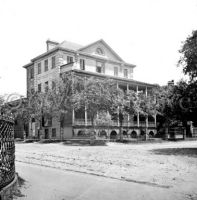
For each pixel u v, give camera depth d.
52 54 39.31
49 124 37.69
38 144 28.88
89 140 30.34
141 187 8.18
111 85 29.27
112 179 9.42
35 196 7.04
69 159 15.24
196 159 14.77
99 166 12.44
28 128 42.59
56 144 28.19
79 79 30.72
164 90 34.28
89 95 27.48
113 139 32.56
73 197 7.05
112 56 45.62
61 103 30.72
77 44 43.50
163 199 6.85
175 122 36.72
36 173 10.50
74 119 34.00
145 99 33.50
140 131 40.97
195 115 21.44
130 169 11.54
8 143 6.75
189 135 41.78
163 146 25.77
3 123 6.30
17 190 7.24
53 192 7.51
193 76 19.11
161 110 34.28
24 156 17.02
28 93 35.00
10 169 6.92
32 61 44.00
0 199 5.66
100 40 43.28
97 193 7.46
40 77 41.78
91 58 41.75
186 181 9.00
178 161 13.97
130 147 24.06
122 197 7.06
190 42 18.25
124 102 29.94
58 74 37.31
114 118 32.09
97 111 29.03
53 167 12.23
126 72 47.56
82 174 10.39
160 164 12.93
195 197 7.04
